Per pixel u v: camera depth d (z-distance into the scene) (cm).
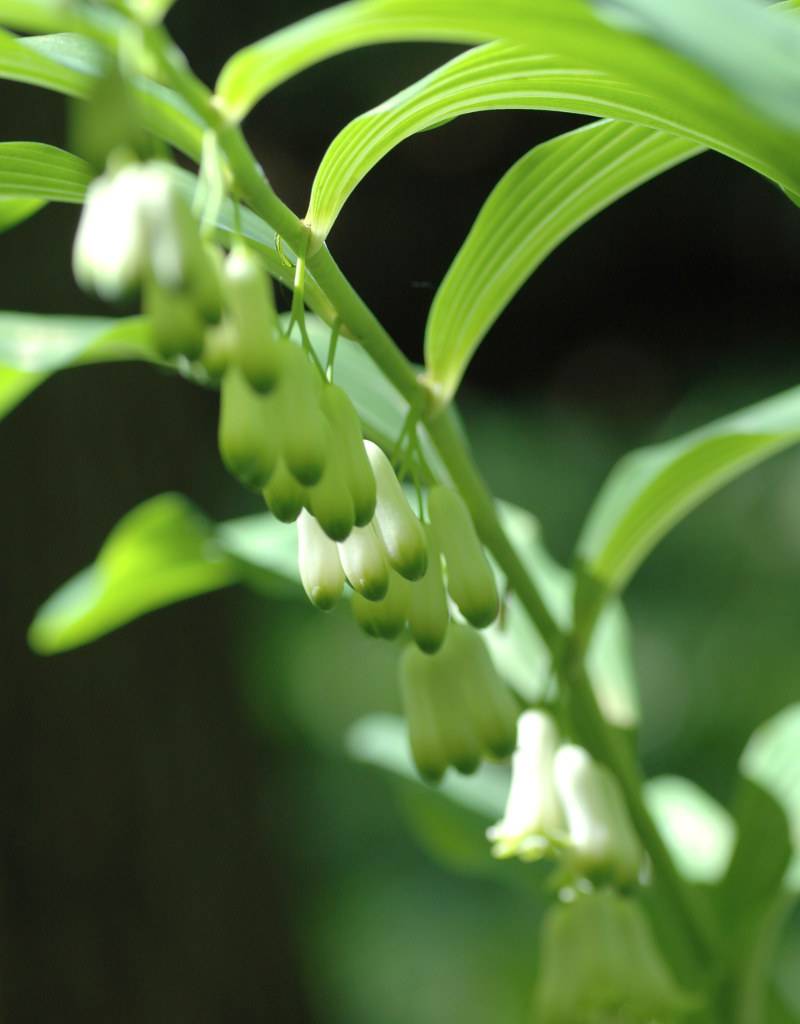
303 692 218
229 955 101
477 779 57
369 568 41
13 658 95
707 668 211
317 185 40
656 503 48
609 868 45
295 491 40
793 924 108
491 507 45
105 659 98
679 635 218
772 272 297
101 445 100
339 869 185
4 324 48
